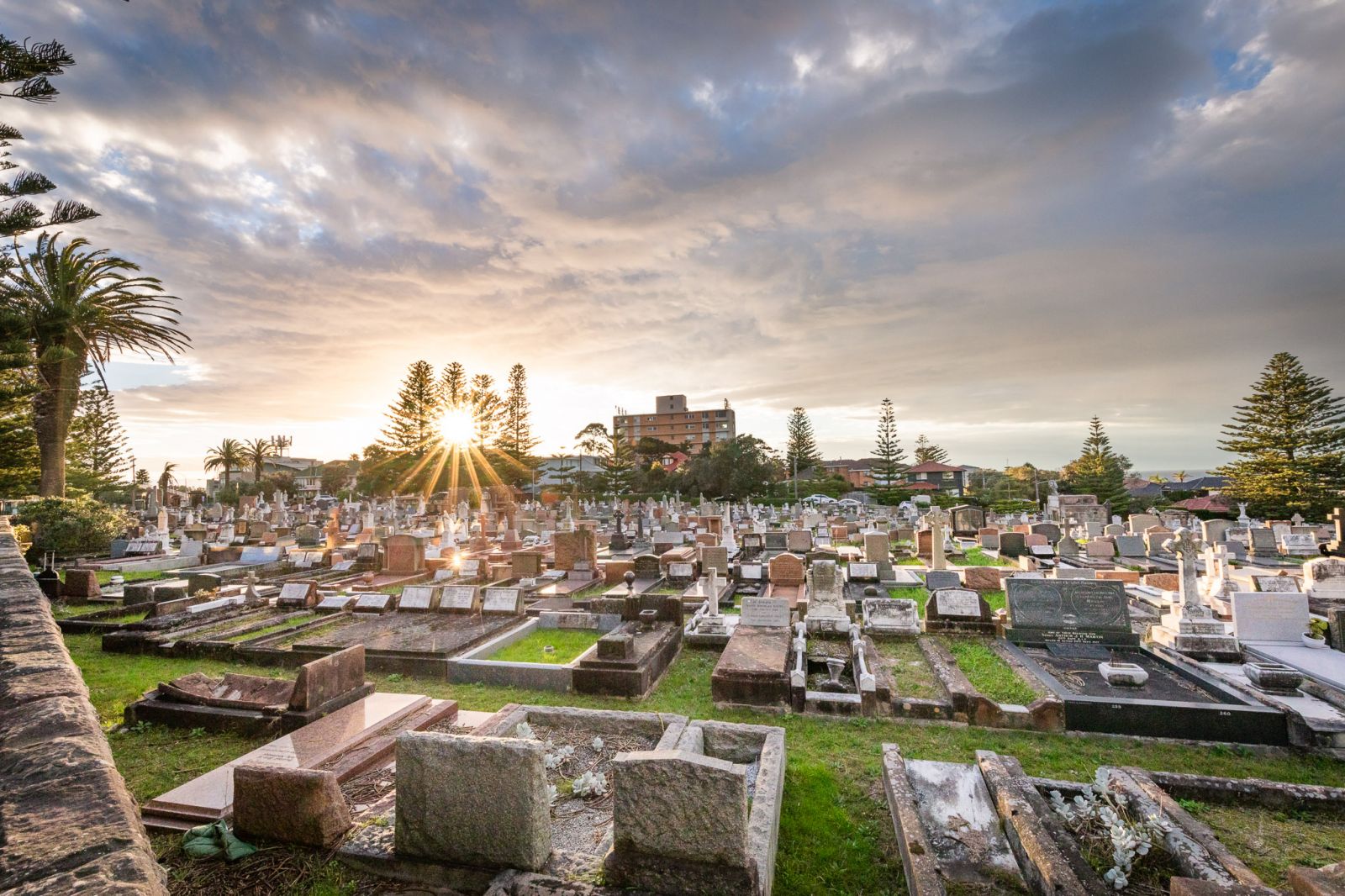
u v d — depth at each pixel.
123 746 6.21
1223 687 6.98
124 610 11.72
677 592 13.66
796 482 63.06
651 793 3.52
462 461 57.34
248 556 19.02
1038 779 4.56
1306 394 32.34
